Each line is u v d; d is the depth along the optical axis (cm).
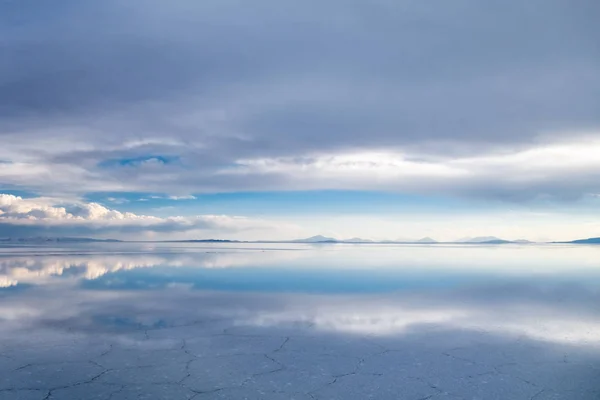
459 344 788
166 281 1691
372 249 6038
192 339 815
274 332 870
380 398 555
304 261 2955
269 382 605
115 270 2173
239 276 1902
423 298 1284
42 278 1778
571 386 593
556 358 709
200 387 586
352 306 1147
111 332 862
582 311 1085
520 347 770
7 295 1314
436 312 1072
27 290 1423
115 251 4722
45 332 859
